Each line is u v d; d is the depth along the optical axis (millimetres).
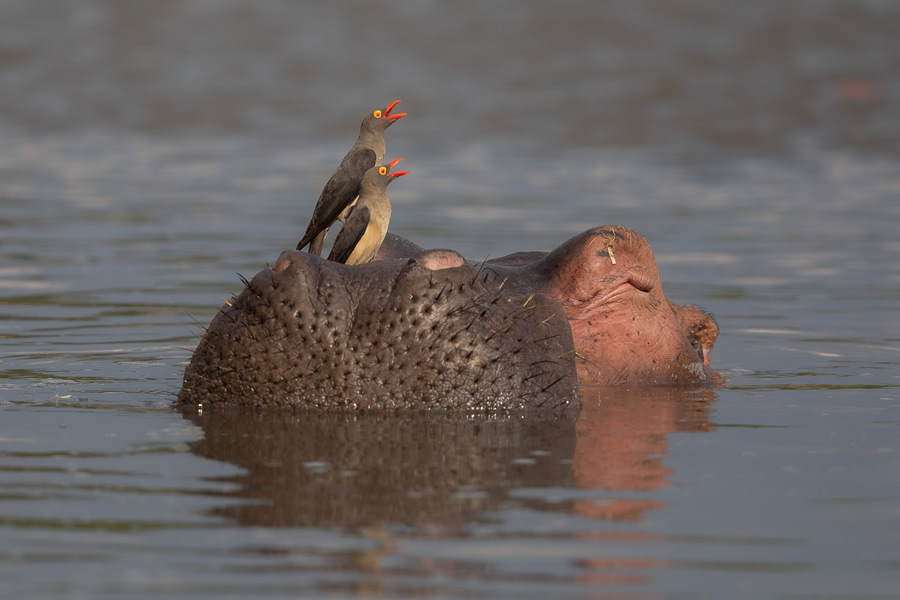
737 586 8477
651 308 16547
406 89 77000
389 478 11156
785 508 10305
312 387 13562
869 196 44406
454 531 9594
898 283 27500
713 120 67500
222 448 12227
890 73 80938
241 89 77125
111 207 40062
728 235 35406
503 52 88375
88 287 25891
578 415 14109
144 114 69375
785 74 81125
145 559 8891
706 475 11438
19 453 12078
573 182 47781
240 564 8789
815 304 24875
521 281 16062
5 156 53656
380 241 15641
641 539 9438
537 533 9578
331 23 97188
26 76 78938
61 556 8938
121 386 15969
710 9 100562
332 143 61156
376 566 8766
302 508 10172
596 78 80250
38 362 17953
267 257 30469
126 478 11094
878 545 9328
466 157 55656
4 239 33000
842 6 100438
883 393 16062
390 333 13539
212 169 51219
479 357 13695
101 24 95562
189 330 21094
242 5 102188
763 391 16156
